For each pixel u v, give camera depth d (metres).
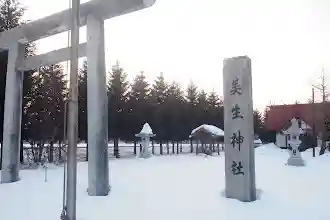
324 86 32.47
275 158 24.47
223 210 7.00
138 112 34.88
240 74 8.48
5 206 7.24
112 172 13.72
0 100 17.69
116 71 32.84
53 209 6.88
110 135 31.50
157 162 20.58
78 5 6.09
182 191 8.97
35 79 21.03
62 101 23.23
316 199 8.17
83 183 10.12
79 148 36.56
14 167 11.24
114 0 8.85
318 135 35.28
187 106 41.31
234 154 8.26
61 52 10.57
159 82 39.84
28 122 21.44
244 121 8.26
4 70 17.61
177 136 38.50
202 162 20.61
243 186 7.96
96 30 9.11
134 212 6.73
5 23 19.06
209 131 32.53
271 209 7.16
